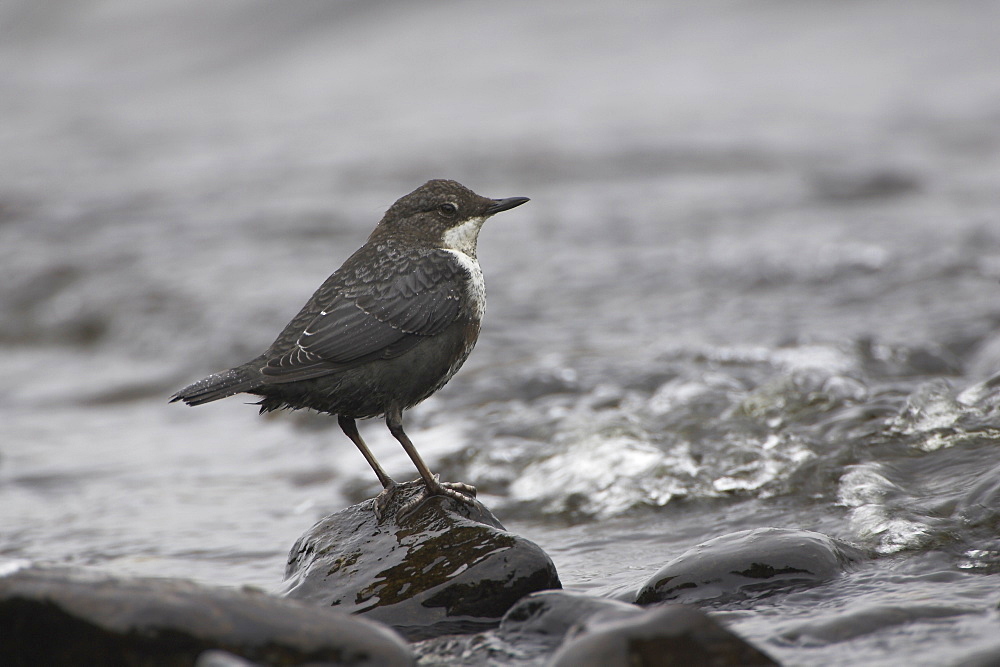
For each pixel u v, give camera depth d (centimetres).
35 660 468
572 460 888
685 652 447
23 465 1078
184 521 868
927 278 1492
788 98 3155
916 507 686
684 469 841
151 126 3403
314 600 606
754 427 900
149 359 1549
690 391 1034
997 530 633
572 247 1847
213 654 424
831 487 768
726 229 1912
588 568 679
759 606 558
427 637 566
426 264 738
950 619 505
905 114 2894
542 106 3241
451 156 2573
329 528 668
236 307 1594
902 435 827
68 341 1697
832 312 1394
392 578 605
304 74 4125
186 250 1942
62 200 2380
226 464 1065
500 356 1321
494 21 4419
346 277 732
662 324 1413
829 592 566
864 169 2300
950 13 3844
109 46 5103
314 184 2403
